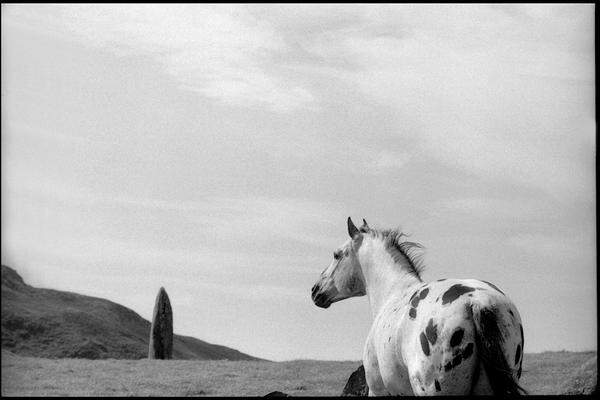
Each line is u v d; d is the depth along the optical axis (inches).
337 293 312.2
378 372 253.6
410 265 283.9
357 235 305.1
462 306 214.7
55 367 765.3
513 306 217.2
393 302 263.0
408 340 226.8
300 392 620.7
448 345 212.1
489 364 207.2
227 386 666.2
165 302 1026.1
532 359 698.8
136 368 783.1
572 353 727.7
